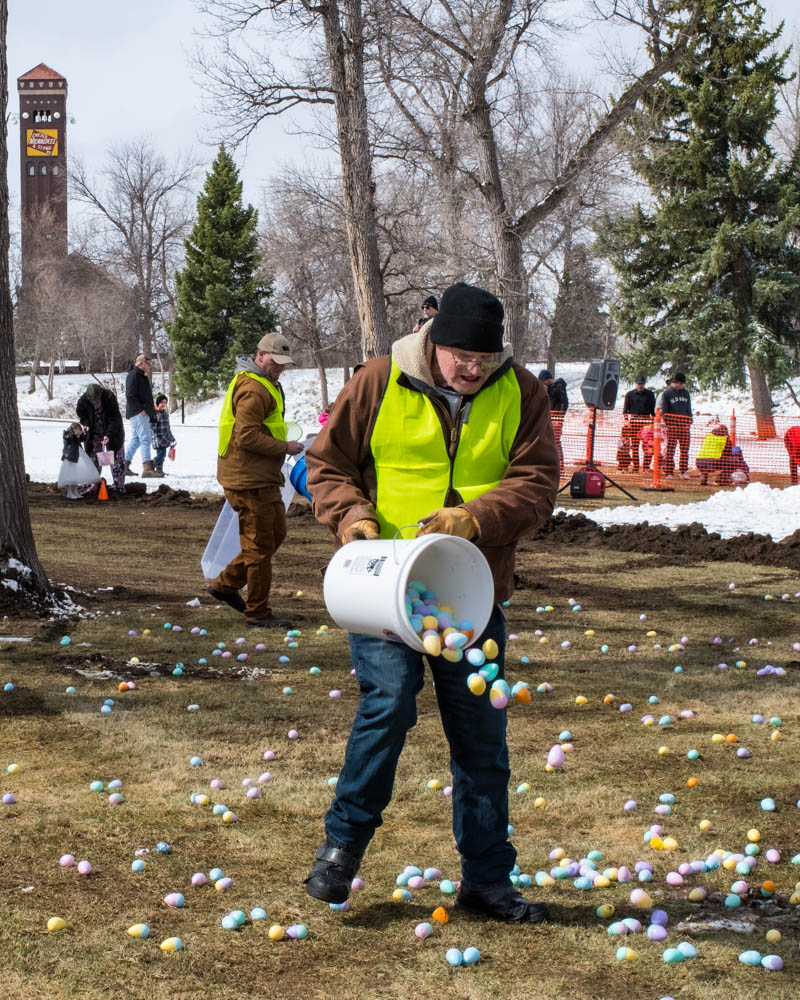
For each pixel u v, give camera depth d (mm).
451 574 3105
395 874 3592
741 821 4117
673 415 22094
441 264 28266
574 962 3016
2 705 5438
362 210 20969
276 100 21703
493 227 23156
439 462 3205
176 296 65500
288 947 3076
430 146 24062
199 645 6918
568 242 43438
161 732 5070
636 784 4512
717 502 16078
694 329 37125
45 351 72938
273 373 7488
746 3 36125
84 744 4879
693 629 7766
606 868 3662
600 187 30219
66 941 3068
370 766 3160
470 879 3305
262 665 6461
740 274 37188
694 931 3227
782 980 2922
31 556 7859
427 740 5039
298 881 3523
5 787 4316
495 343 3020
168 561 10695
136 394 19719
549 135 31844
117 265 66938
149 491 17500
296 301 52656
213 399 64062
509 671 6414
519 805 4270
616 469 23266
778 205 36281
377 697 3131
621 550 11930
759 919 3322
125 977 2879
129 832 3900
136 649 6738
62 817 4016
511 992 2840
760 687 6125
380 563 2945
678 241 37250
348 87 20625
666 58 21531
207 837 3873
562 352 57000
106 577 9398
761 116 36406
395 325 34719
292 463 9312
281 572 10266
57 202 74438
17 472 7758
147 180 64438
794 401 41969
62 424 48188
